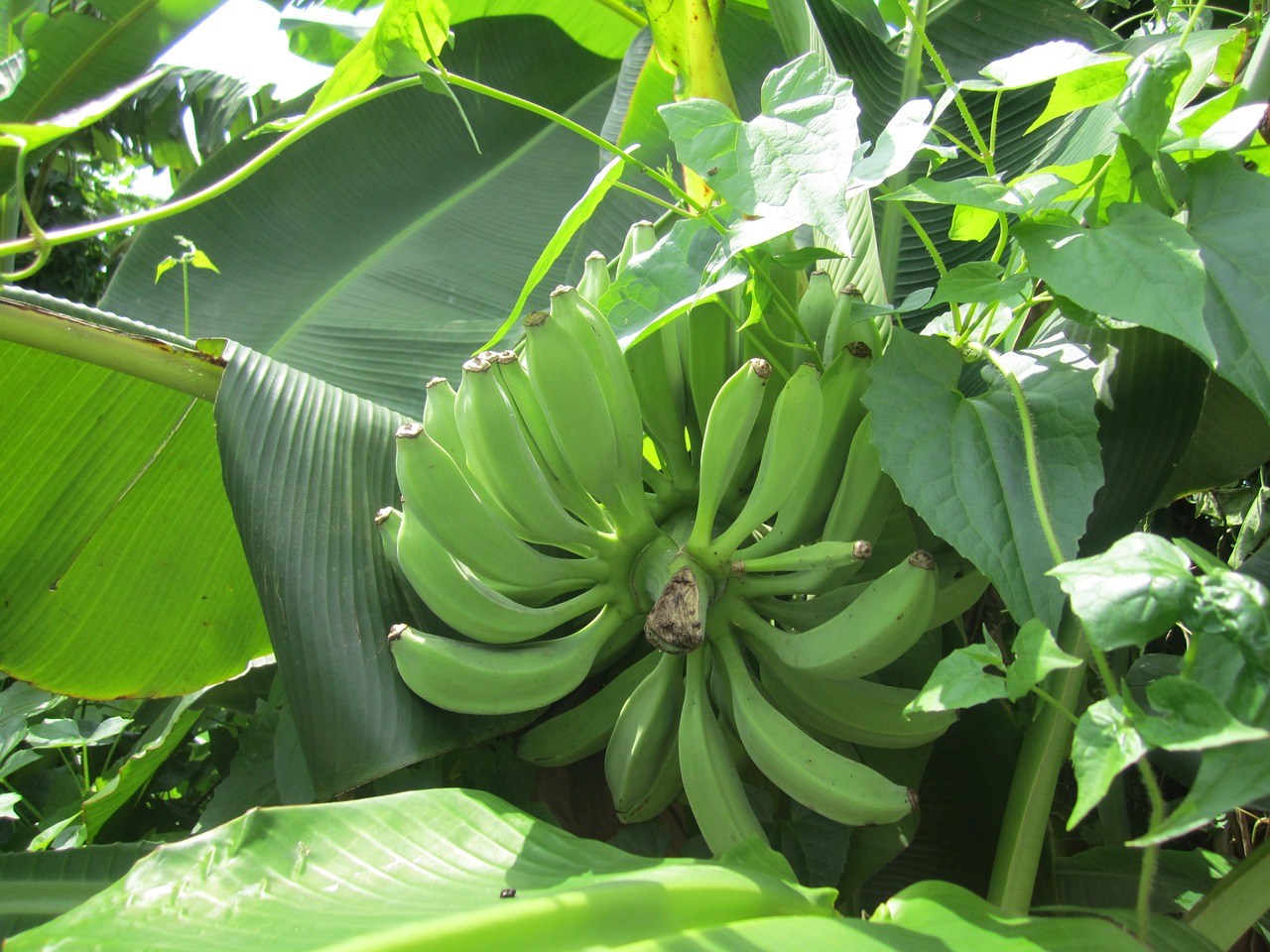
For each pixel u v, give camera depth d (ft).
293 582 3.14
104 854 3.42
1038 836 3.09
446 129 6.35
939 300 2.82
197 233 5.90
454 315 5.08
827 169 2.49
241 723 5.33
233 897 2.39
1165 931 2.63
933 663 3.71
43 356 3.78
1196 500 5.65
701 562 3.05
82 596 4.16
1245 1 4.59
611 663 3.46
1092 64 2.77
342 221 5.90
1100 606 2.07
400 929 2.08
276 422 3.43
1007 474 2.74
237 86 9.89
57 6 6.45
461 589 2.99
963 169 4.54
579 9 6.86
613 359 3.01
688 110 2.66
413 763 3.02
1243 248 2.67
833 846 3.49
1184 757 4.12
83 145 12.21
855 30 4.62
